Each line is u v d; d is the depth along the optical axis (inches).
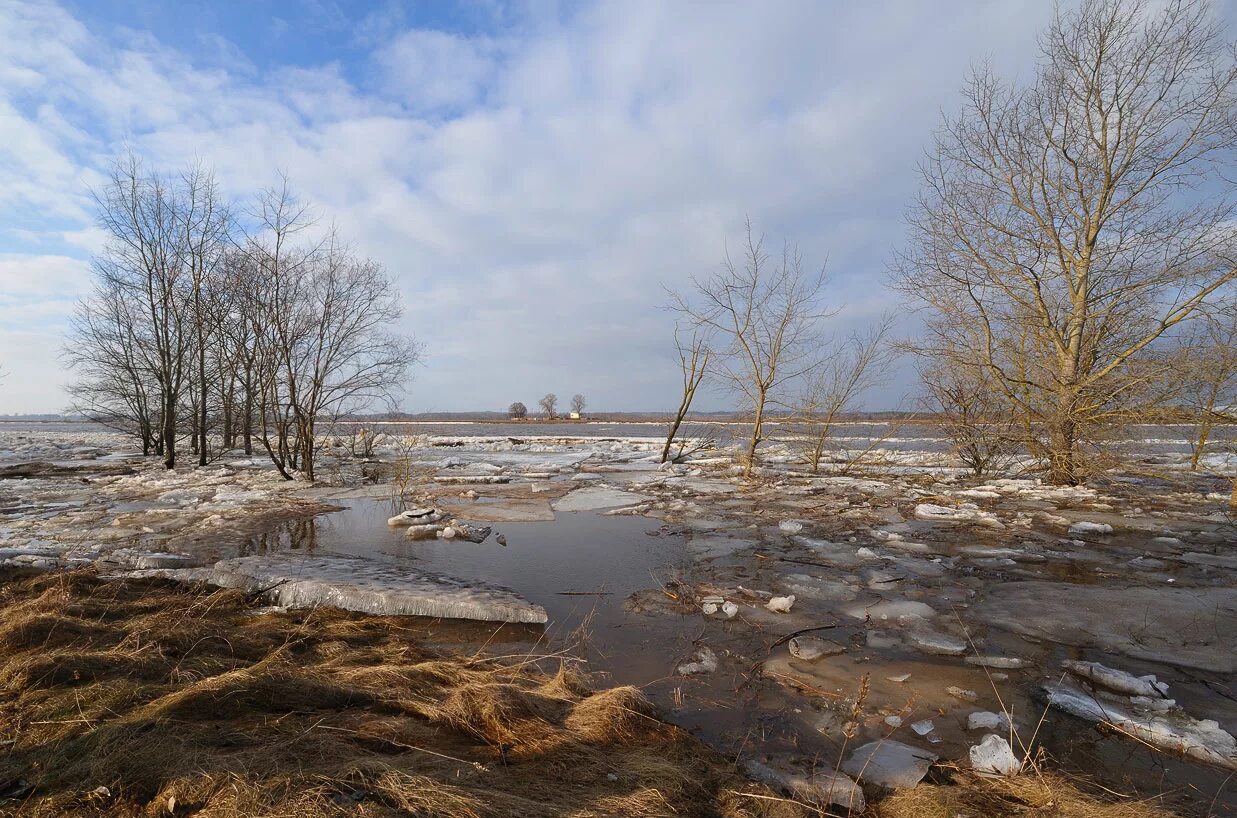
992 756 143.0
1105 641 220.1
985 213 603.2
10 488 593.0
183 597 245.8
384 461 836.0
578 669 193.8
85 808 103.8
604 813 109.3
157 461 864.3
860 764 143.2
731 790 127.1
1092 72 546.9
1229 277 498.0
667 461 875.4
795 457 888.9
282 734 128.9
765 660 204.2
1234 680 190.7
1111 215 552.4
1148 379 531.2
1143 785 135.9
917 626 233.8
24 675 150.2
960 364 625.9
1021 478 663.1
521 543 367.2
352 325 644.1
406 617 240.2
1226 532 396.2
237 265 666.8
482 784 115.6
